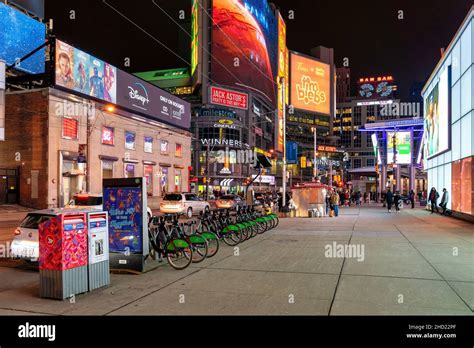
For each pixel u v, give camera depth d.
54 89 30.39
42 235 6.97
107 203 9.41
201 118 83.56
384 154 47.28
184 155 50.75
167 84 119.06
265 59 117.31
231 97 96.31
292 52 162.00
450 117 23.97
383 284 7.72
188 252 9.71
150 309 6.27
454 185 23.36
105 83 36.16
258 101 109.69
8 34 33.09
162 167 45.50
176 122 48.84
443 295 6.91
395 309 6.15
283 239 14.48
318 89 171.62
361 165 188.75
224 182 81.44
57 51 30.89
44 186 29.88
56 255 6.87
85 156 30.91
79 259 7.18
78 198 15.91
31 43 35.44
